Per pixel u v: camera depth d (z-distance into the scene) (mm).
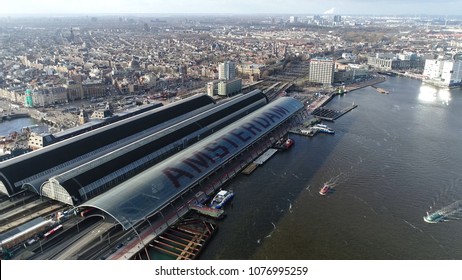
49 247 167875
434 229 193250
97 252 165375
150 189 195125
